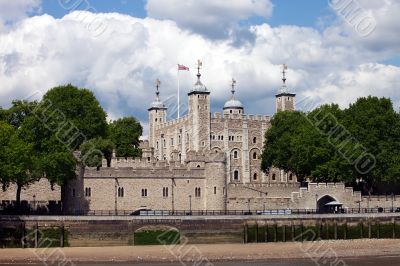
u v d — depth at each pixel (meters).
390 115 124.44
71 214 99.31
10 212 98.44
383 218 105.50
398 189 128.38
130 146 150.88
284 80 172.50
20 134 102.00
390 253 90.50
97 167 108.56
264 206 113.25
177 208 111.44
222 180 113.12
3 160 92.38
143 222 96.12
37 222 92.69
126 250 89.88
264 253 89.00
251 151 160.50
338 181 120.56
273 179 161.25
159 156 175.75
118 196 109.00
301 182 127.38
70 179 104.88
